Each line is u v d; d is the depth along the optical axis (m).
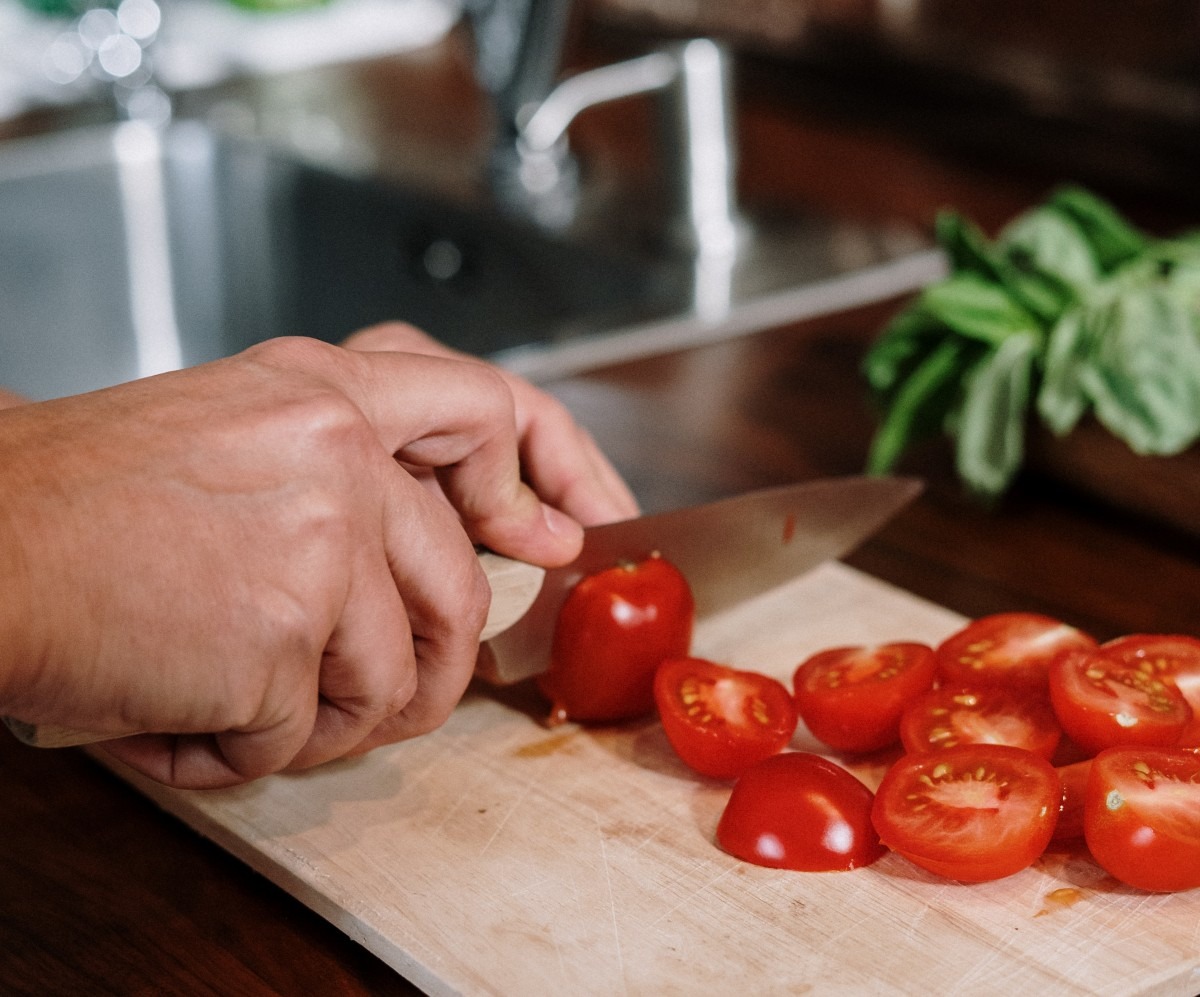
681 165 0.89
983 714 0.56
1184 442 0.66
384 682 0.50
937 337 0.71
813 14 1.23
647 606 0.58
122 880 0.54
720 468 0.72
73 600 0.45
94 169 1.04
